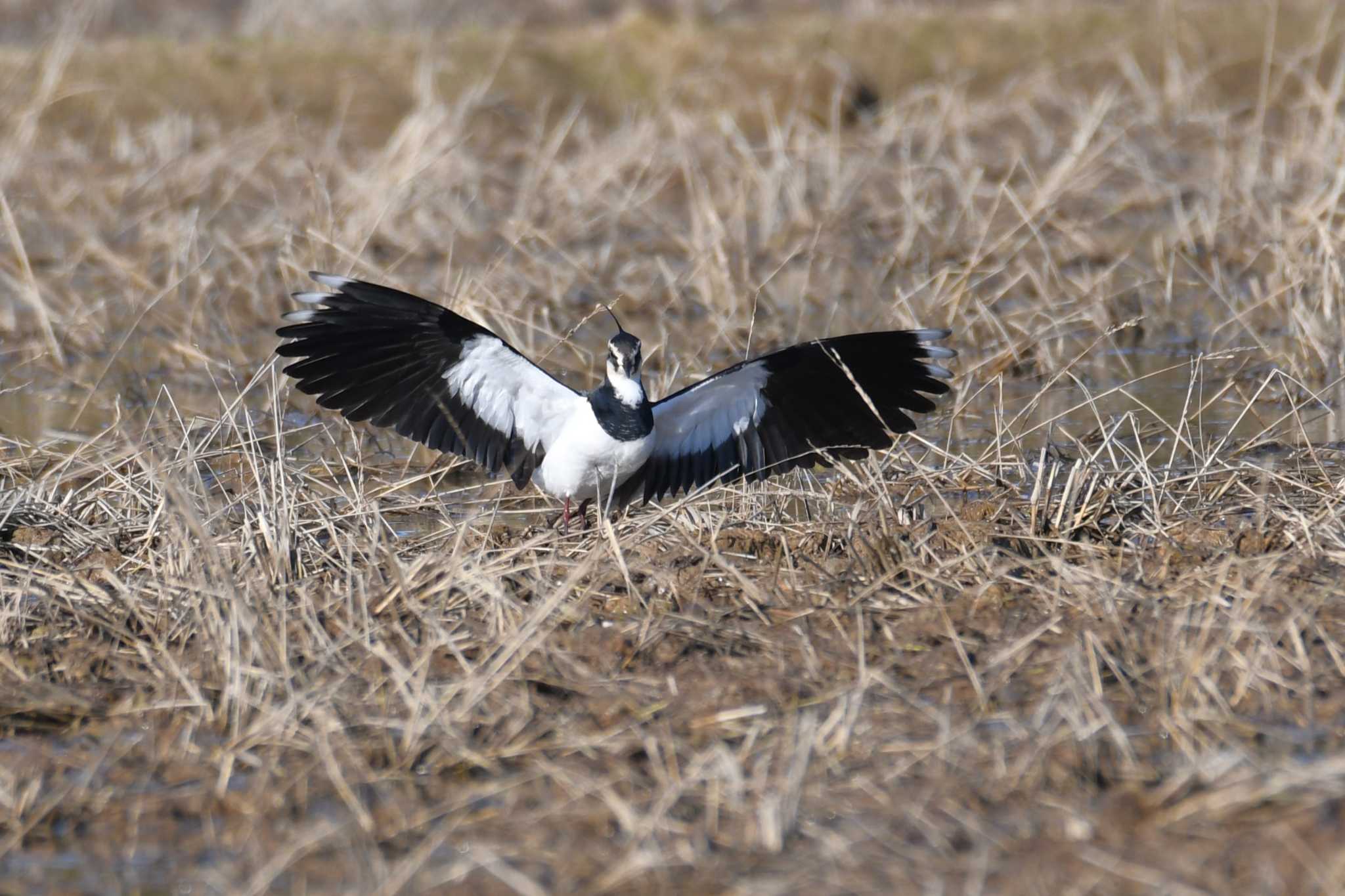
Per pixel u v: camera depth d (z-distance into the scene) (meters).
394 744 8.77
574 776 8.23
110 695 9.62
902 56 31.00
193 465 11.94
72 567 11.62
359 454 14.56
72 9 31.80
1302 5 31.12
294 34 33.91
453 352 11.63
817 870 7.37
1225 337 18.61
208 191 25.39
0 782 8.48
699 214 21.33
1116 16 31.50
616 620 10.41
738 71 30.09
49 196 24.69
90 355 19.33
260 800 8.25
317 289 19.55
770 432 12.46
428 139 24.56
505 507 13.77
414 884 7.43
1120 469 12.90
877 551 11.12
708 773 8.09
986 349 17.91
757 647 9.92
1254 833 7.47
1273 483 12.71
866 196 24.39
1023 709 8.88
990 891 7.16
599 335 19.20
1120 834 7.55
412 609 10.12
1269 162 23.39
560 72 30.47
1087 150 24.92
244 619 9.45
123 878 7.68
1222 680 9.20
